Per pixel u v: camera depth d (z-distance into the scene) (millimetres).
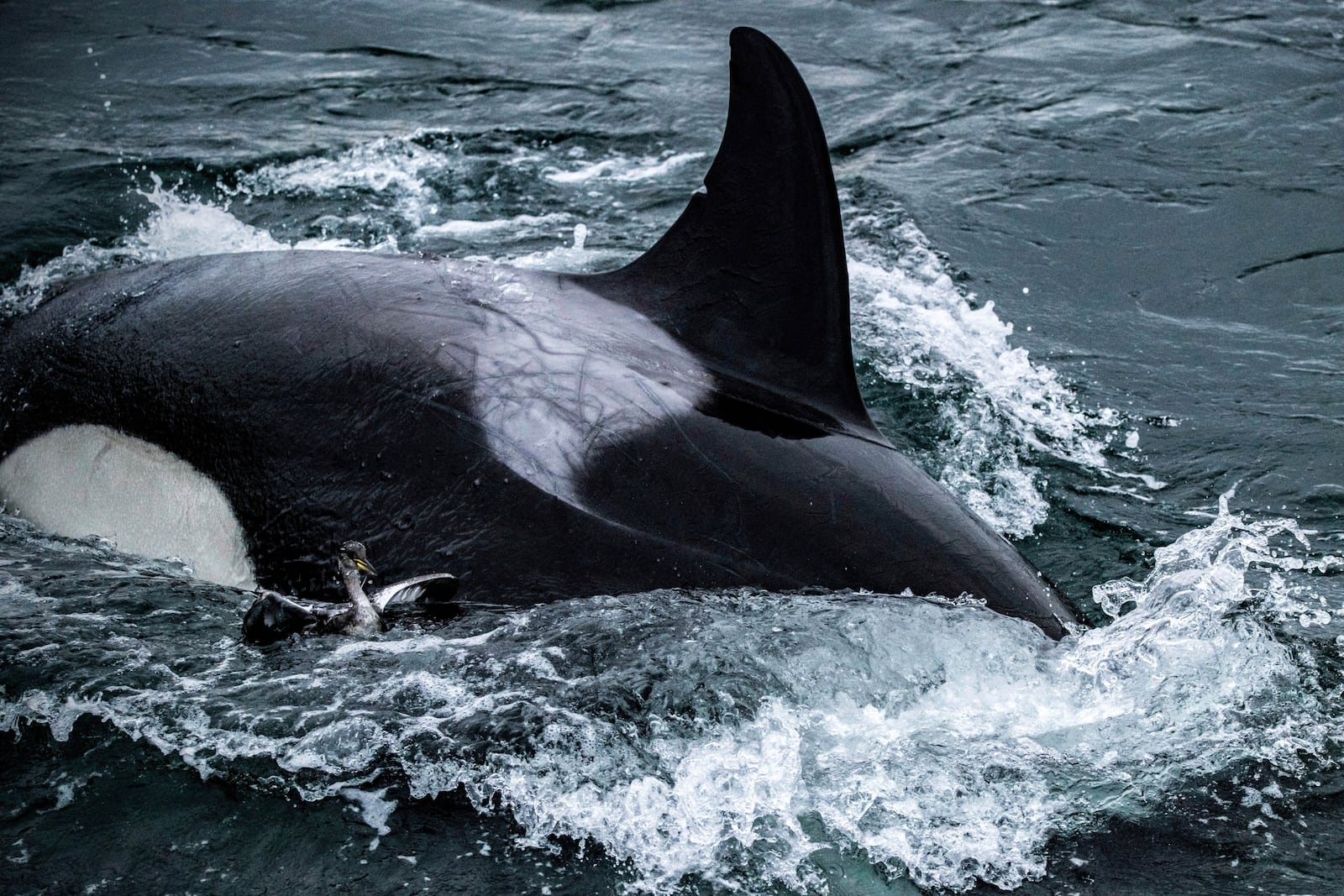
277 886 9938
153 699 11523
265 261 15859
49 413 15438
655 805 10578
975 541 12859
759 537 12422
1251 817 10656
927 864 10203
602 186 24641
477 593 12430
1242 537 15008
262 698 11516
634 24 32562
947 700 11547
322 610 12273
